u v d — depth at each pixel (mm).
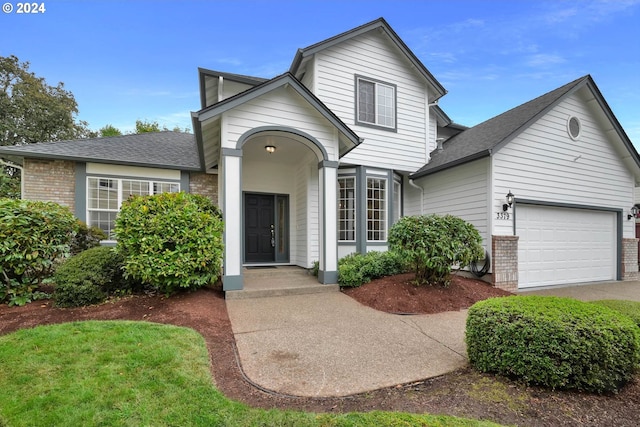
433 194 9281
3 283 5230
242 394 2732
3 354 3105
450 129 12492
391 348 3801
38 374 2777
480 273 7617
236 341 3945
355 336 4184
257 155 8633
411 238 6125
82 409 2336
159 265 5066
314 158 8117
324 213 6801
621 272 9570
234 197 5996
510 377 2975
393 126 9352
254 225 9312
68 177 8398
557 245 8594
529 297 3541
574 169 8812
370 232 8852
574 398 2627
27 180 8070
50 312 4711
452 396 2668
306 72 9016
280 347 3783
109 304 5125
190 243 5277
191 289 5695
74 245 6797
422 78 9781
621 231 9688
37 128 18812
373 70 9211
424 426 2158
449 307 5609
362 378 3039
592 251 9266
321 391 2791
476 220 7840
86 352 3178
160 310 4805
